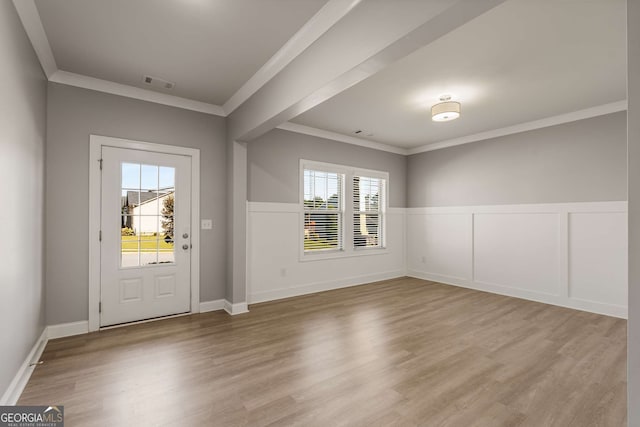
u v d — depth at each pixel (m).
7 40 1.79
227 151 3.93
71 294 3.03
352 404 1.95
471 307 4.04
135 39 2.46
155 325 3.32
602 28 2.25
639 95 1.02
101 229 3.19
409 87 3.28
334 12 2.09
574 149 4.05
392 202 5.98
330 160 5.05
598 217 3.86
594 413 1.88
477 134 5.06
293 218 4.64
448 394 2.07
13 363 1.95
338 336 3.05
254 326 3.31
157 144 3.49
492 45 2.48
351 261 5.34
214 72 3.01
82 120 3.09
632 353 1.05
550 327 3.31
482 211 5.01
